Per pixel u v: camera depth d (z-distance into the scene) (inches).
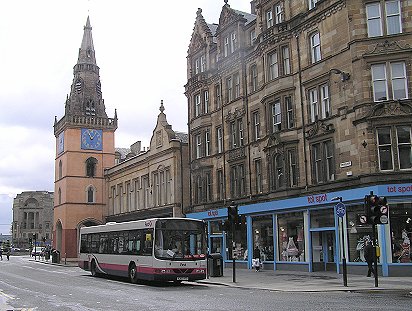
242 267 1434.5
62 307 630.5
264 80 1374.3
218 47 1640.0
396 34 1032.8
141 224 1021.8
